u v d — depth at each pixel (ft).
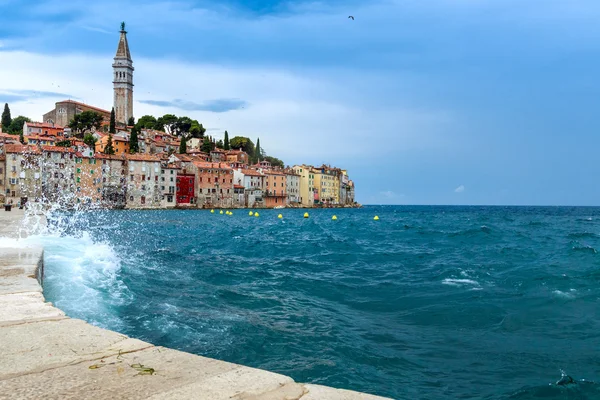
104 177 362.53
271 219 277.85
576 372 29.76
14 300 23.00
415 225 215.10
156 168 397.19
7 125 502.79
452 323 41.45
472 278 63.46
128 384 11.82
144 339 32.83
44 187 328.29
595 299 49.55
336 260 86.53
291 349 33.40
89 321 34.19
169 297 46.91
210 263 77.25
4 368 13.14
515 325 40.68
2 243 61.98
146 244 105.40
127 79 606.14
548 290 54.29
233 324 38.63
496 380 28.76
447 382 28.50
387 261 84.89
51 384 11.84
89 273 51.49
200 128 606.55
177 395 11.07
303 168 569.64
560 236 148.46
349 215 378.53
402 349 34.40
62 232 104.01
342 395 11.22
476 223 240.94
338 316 43.65
